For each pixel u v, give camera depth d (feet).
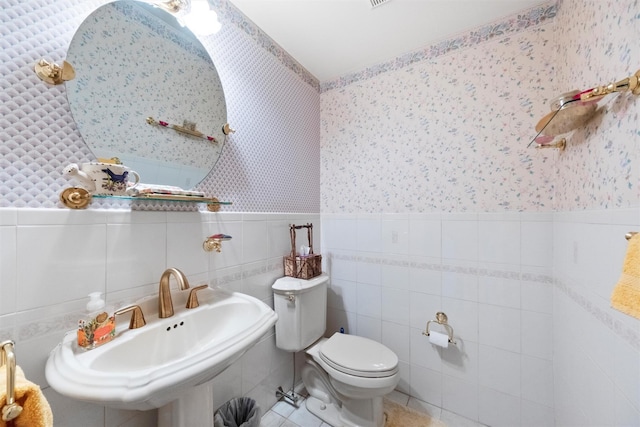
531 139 4.21
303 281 4.86
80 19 2.57
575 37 3.22
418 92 5.22
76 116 2.53
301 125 5.83
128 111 2.96
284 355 5.12
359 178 5.92
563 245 3.60
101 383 1.75
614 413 2.23
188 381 1.97
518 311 4.30
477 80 4.63
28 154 2.24
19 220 2.15
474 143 4.66
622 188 2.10
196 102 3.66
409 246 5.29
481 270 4.59
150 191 2.77
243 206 4.38
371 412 4.26
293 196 5.55
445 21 4.50
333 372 4.17
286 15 4.39
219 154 3.93
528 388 4.19
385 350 4.50
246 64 4.45
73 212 2.45
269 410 4.75
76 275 2.46
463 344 4.73
